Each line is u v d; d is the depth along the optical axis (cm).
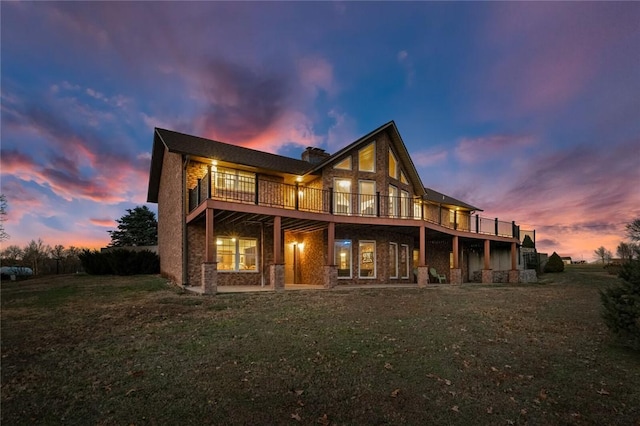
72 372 396
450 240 2061
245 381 368
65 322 643
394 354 463
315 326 618
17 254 2847
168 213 1528
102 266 1672
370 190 1625
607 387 362
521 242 2242
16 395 337
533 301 963
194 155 1253
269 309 776
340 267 1512
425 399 330
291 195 1574
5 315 706
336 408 310
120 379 374
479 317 721
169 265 1453
